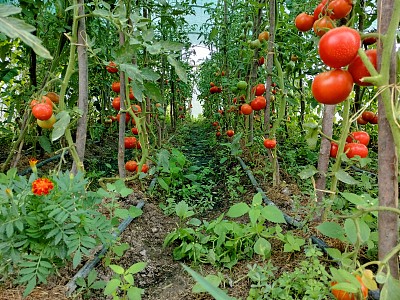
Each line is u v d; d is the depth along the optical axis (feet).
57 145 14.82
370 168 13.51
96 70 15.80
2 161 13.48
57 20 10.16
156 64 14.03
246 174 13.60
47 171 12.74
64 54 10.23
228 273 7.16
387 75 4.10
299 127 18.24
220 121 23.49
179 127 27.61
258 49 13.74
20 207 5.68
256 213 6.98
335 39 4.09
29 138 13.53
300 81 17.04
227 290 6.56
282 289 5.97
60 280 6.40
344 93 4.39
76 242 5.61
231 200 11.71
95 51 8.41
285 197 10.66
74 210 5.75
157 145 16.39
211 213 11.01
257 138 14.21
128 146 11.64
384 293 4.02
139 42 8.25
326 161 8.31
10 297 5.73
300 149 14.97
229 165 15.62
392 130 4.26
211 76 26.05
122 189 7.52
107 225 6.21
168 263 7.92
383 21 4.27
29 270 5.40
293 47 13.78
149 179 12.62
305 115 18.16
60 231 5.62
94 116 19.33
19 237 5.64
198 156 18.95
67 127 8.24
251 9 15.85
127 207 10.03
